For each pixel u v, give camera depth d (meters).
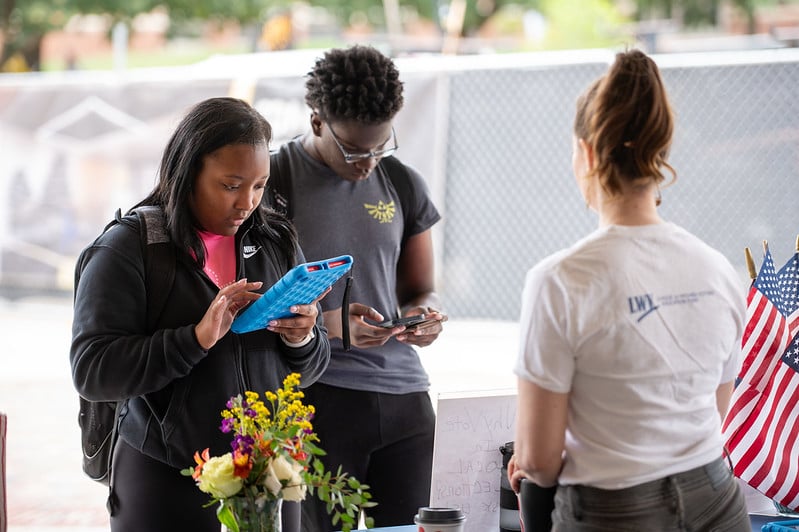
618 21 17.88
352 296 3.43
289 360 2.91
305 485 2.32
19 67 17.31
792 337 3.21
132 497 2.75
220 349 2.75
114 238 2.70
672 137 2.22
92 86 8.92
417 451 3.53
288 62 6.93
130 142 8.95
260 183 2.74
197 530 2.74
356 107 3.22
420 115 6.17
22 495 6.63
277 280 2.94
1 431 2.68
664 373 2.16
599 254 2.15
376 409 3.45
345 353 3.42
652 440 2.16
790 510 3.20
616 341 2.13
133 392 2.60
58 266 9.62
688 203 5.32
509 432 2.87
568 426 2.22
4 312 10.06
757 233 5.24
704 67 5.27
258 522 2.29
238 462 2.26
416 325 3.37
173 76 8.56
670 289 2.18
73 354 2.64
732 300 2.28
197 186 2.71
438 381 7.20
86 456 2.92
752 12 18.84
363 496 2.36
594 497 2.15
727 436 3.23
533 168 6.03
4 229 9.56
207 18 17.61
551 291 2.13
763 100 5.21
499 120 6.07
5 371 9.45
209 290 2.76
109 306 2.65
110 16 17.84
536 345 2.14
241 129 2.68
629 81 2.20
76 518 6.19
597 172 2.20
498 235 6.12
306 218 3.38
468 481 2.83
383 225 3.47
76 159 9.16
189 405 2.71
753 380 3.21
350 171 3.36
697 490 2.18
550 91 5.97
